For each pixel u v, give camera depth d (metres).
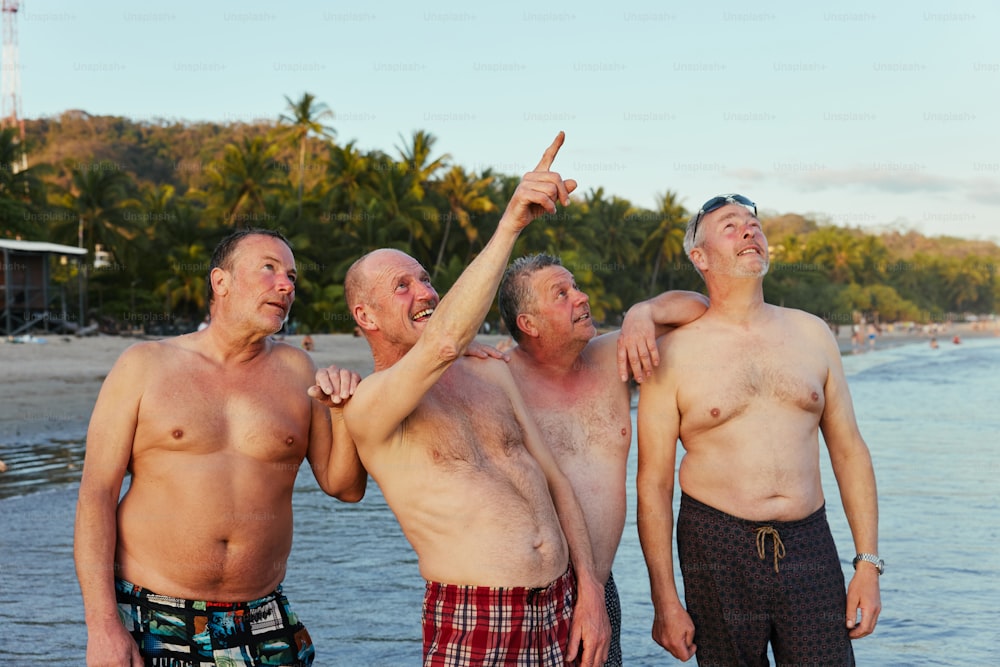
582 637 2.91
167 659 2.94
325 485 3.26
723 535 3.35
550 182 2.53
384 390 2.75
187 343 3.15
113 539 2.95
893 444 14.88
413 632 5.31
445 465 2.86
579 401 3.41
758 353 3.43
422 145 57.59
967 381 35.91
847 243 127.88
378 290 3.03
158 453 2.99
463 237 58.28
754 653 3.37
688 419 3.44
